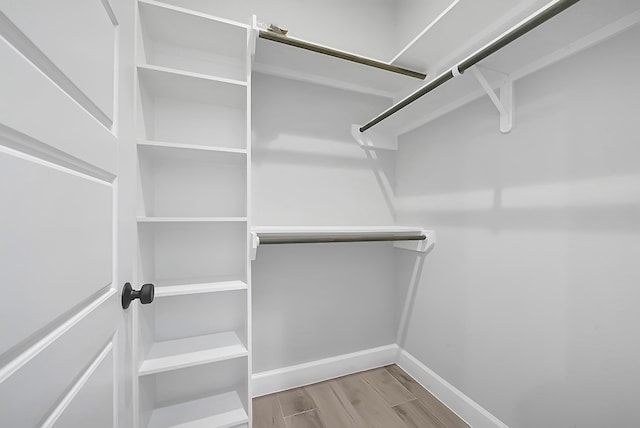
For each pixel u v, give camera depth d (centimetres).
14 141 31
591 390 87
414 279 166
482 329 124
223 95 124
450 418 131
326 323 165
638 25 78
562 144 95
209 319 133
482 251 124
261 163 149
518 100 110
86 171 49
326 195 164
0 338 28
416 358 164
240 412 118
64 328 40
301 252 159
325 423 128
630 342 79
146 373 97
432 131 154
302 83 158
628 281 80
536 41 91
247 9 146
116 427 62
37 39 35
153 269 121
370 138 175
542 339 101
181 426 109
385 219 180
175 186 128
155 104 125
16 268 30
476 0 96
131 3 77
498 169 117
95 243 51
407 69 146
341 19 169
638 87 78
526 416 105
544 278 100
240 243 137
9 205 30
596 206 86
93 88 52
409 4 174
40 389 34
